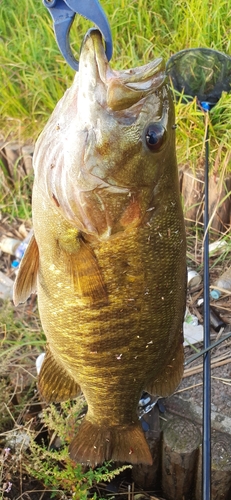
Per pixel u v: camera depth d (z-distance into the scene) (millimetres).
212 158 674
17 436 543
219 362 555
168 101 302
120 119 287
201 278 647
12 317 649
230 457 473
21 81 822
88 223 304
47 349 416
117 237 309
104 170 293
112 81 281
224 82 654
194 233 712
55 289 340
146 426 500
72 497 484
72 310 341
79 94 282
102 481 556
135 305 334
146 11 806
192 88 669
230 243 668
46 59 811
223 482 479
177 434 493
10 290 682
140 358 366
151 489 561
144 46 792
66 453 478
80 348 358
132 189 300
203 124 673
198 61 640
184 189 695
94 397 399
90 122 285
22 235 763
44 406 560
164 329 359
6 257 745
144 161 297
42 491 532
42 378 421
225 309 621
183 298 364
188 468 501
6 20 891
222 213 687
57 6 259
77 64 281
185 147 691
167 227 318
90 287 324
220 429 494
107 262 316
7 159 777
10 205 790
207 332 419
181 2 802
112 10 807
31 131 780
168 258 326
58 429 492
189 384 531
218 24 750
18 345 588
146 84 290
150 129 293
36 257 357
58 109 311
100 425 427
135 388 391
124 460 432
